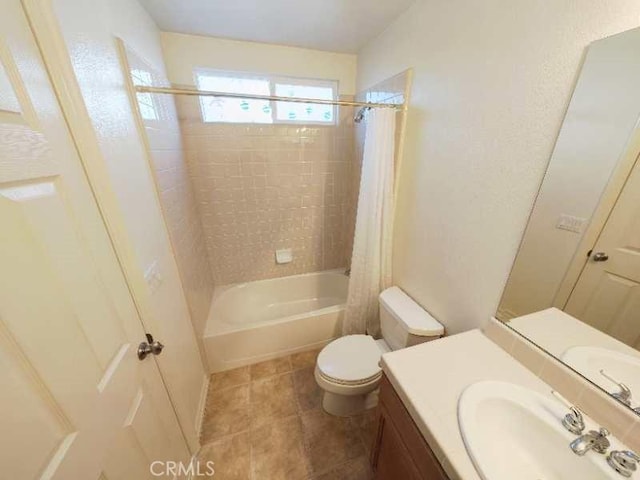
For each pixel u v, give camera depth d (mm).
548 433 716
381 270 1744
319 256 2670
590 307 747
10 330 439
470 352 992
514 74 866
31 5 554
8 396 429
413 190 1479
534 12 783
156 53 1550
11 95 484
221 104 1992
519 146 879
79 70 700
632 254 644
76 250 621
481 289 1102
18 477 433
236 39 1816
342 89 2154
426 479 751
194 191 2080
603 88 655
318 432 1469
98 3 862
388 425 968
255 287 2498
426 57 1275
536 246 865
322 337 2111
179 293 1370
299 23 1578
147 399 903
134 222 938
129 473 750
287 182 2301
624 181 642
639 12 576
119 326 773
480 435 685
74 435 561
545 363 860
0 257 433
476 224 1090
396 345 1473
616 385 707
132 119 1065
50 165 567
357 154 2252
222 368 1883
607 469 608
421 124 1360
